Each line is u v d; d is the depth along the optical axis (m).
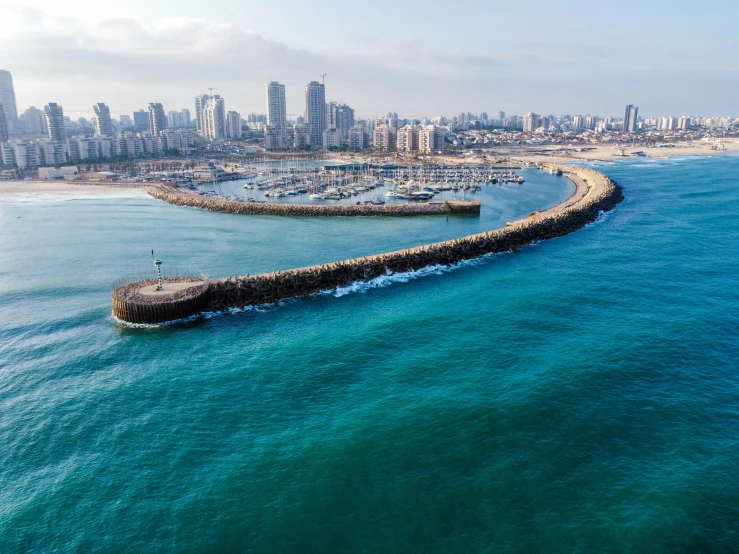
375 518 37.44
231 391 54.62
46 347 66.25
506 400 51.56
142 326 72.50
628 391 53.22
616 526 36.44
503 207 180.62
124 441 46.69
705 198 181.00
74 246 122.50
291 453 44.38
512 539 35.56
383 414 49.72
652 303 77.94
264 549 35.16
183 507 38.84
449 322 71.75
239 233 139.25
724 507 38.03
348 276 90.69
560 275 93.44
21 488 41.19
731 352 61.56
